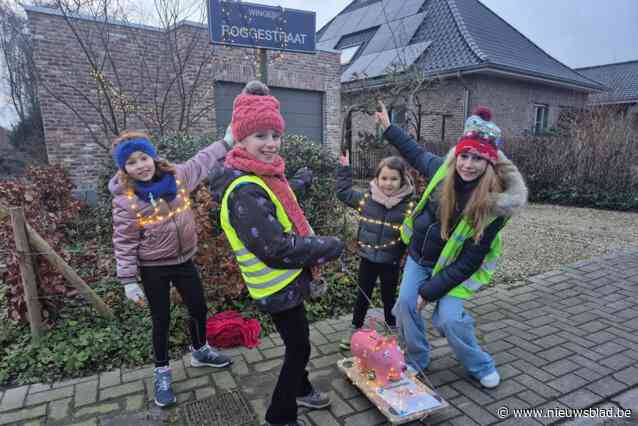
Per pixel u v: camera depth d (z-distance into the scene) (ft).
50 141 25.95
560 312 13.07
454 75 47.26
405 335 9.43
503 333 11.66
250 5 16.94
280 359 10.20
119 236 8.07
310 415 8.20
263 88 7.11
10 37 36.35
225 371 9.70
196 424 7.98
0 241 11.93
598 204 33.73
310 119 38.40
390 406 7.86
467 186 8.11
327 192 15.98
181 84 23.12
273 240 6.08
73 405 8.55
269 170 6.34
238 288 12.39
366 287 10.68
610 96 74.18
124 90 23.39
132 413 8.30
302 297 6.69
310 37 18.48
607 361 10.22
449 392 9.00
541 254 19.81
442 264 8.48
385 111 10.31
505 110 51.16
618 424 8.11
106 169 18.78
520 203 7.64
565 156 35.99
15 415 8.25
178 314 11.42
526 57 53.88
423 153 9.84
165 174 8.37
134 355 10.16
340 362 9.45
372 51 56.85
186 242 8.72
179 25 22.12
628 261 18.39
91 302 11.27
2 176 46.06
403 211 10.12
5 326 11.37
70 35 25.14
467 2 56.95
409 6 59.62
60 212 19.57
